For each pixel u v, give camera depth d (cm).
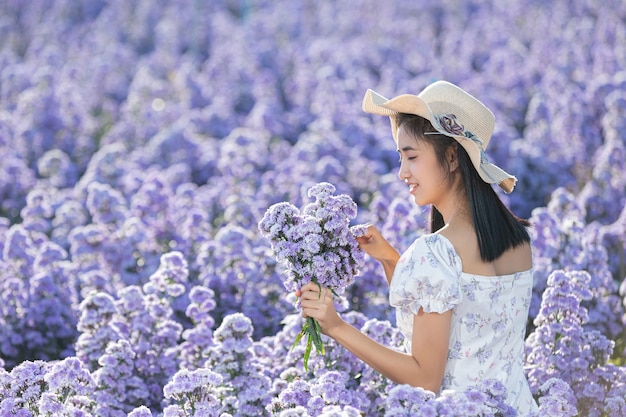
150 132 1482
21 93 1712
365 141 1354
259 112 1470
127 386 582
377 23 2378
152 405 604
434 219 476
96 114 1747
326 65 1956
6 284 768
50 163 1267
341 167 1186
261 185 1171
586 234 865
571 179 1199
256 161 1220
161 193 920
